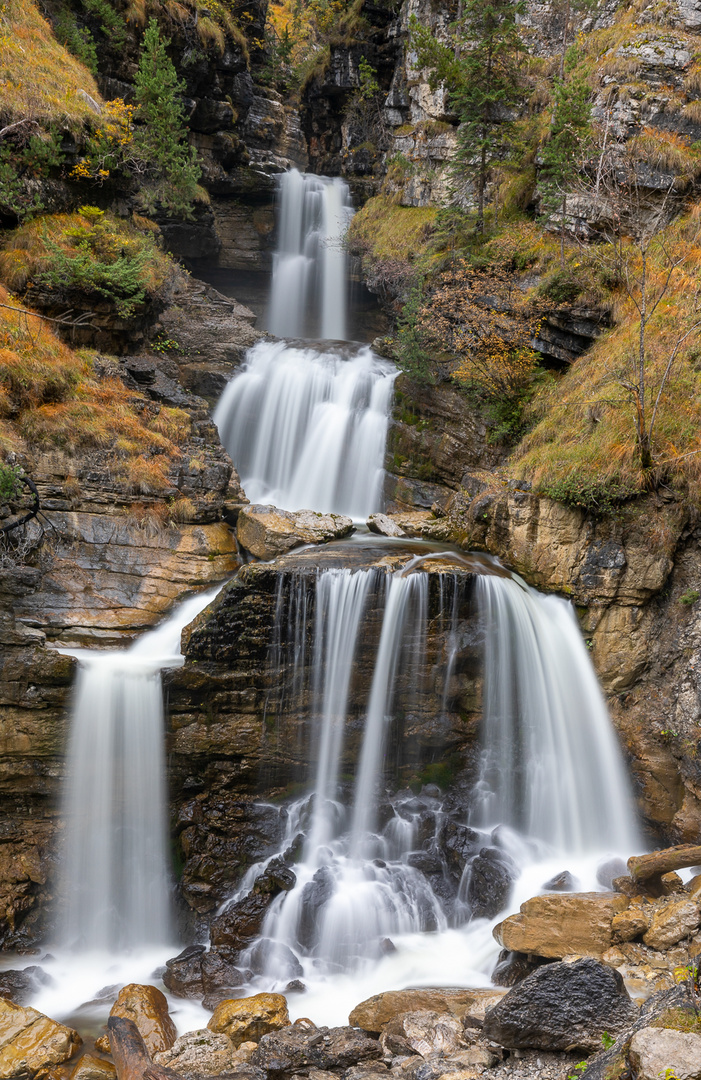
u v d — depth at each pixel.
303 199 30.47
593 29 23.41
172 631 14.21
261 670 13.22
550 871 12.69
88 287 17.47
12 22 20.33
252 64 32.34
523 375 17.83
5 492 13.44
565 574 14.23
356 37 31.66
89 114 19.39
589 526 14.09
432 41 23.59
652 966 9.08
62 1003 10.77
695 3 20.33
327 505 20.81
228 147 27.91
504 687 14.09
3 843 12.52
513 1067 7.31
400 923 11.73
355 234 28.22
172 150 23.20
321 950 11.34
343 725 13.63
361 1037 8.57
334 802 13.55
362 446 20.67
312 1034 8.72
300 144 34.75
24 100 18.25
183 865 13.01
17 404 15.20
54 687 12.57
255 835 13.02
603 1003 7.21
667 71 19.22
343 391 21.08
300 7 45.16
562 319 17.70
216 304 24.25
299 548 15.45
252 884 12.51
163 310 21.41
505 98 22.20
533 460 15.41
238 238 29.23
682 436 14.02
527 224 21.08
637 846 13.38
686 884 10.90
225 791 13.35
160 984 11.23
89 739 12.66
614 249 17.30
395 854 13.05
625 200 18.64
